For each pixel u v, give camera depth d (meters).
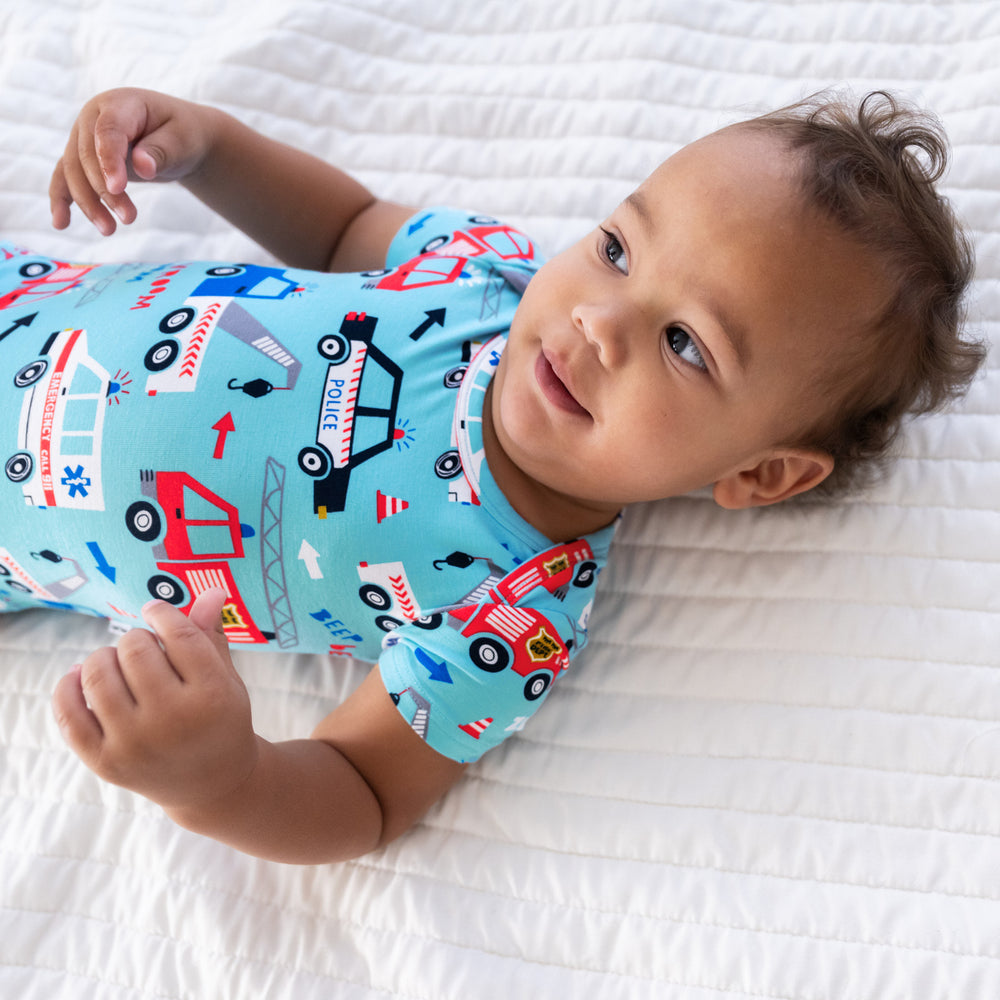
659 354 0.70
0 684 0.91
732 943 0.77
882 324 0.72
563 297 0.73
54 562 0.81
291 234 0.98
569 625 0.80
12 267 0.89
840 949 0.76
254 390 0.77
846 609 0.86
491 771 0.85
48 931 0.81
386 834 0.80
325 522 0.76
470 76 1.09
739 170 0.70
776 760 0.83
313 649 0.86
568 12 1.10
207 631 0.66
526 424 0.74
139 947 0.80
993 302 0.93
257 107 1.07
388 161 1.08
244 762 0.66
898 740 0.82
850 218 0.69
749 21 1.08
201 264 0.86
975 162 0.97
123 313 0.81
